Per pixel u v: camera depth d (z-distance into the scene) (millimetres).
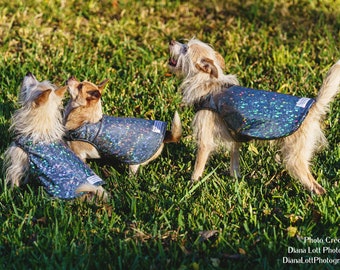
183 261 4902
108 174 6441
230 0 11031
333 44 9312
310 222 5406
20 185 6059
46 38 9312
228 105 5863
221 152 6859
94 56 8930
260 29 9914
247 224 5461
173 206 5715
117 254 4977
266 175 6414
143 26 9992
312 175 6312
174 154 6871
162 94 7934
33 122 5676
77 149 6238
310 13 10547
